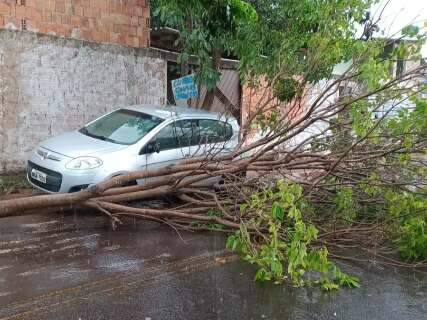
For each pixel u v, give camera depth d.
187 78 9.48
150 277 5.00
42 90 9.17
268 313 4.39
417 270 5.80
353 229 5.91
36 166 7.30
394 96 5.67
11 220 6.63
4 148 8.84
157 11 9.38
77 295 4.45
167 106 8.81
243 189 6.34
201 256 5.73
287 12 9.77
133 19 10.59
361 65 5.80
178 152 7.81
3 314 4.00
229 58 13.09
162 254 5.70
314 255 4.75
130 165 7.21
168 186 6.61
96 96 9.95
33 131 9.16
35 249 5.55
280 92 7.34
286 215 5.36
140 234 6.43
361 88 6.10
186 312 4.29
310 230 4.72
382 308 4.66
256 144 6.49
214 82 10.00
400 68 6.04
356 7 6.90
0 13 8.79
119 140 7.64
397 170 6.21
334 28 6.77
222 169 6.39
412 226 5.69
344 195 6.10
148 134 7.55
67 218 6.87
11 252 5.41
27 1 9.06
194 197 6.99
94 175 6.90
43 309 4.13
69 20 9.63
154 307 4.34
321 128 7.61
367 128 5.71
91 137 7.85
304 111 7.42
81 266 5.14
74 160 6.93
